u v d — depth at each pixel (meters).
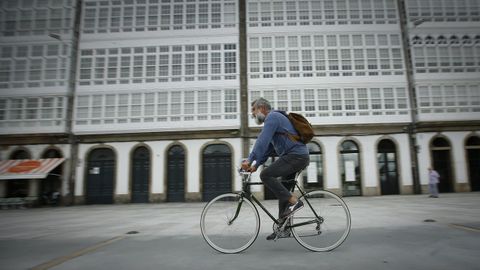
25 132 21.03
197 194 20.33
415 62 21.67
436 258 3.21
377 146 20.97
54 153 21.11
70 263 3.37
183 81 21.55
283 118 3.69
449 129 20.97
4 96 21.41
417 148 20.80
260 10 22.48
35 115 21.30
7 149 21.00
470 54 21.95
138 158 21.03
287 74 21.69
